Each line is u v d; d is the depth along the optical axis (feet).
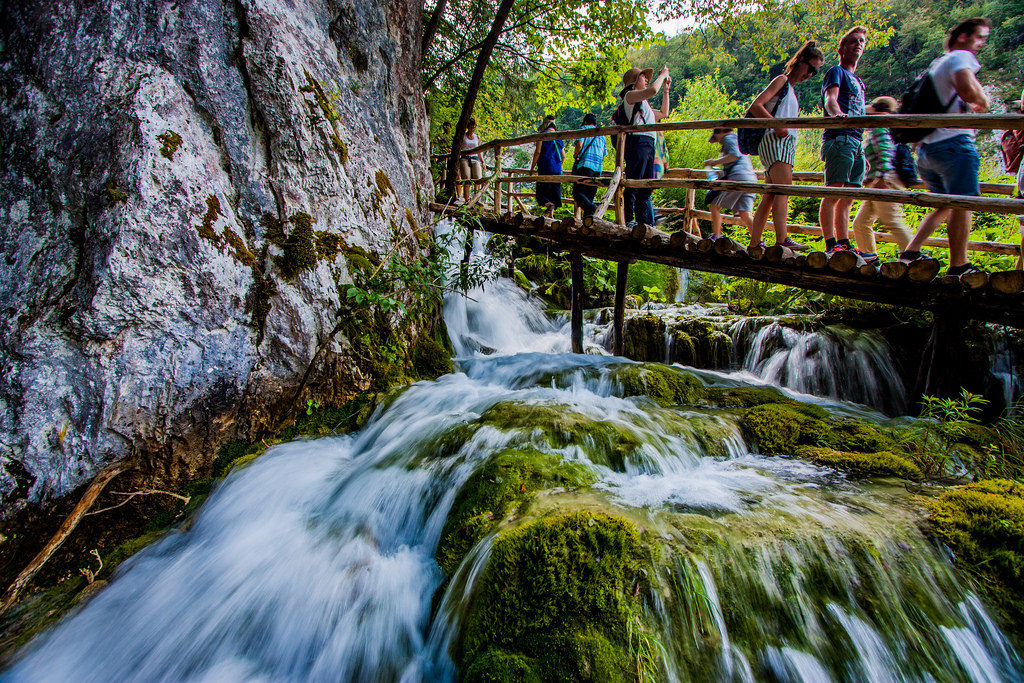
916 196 10.73
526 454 9.12
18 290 9.52
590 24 29.91
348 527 9.07
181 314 10.36
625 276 18.94
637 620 5.76
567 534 6.54
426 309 16.90
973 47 10.85
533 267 32.81
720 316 20.86
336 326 12.96
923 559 6.73
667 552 6.39
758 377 17.81
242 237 11.79
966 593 6.48
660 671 5.47
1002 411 12.97
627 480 8.89
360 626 7.22
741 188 13.64
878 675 5.88
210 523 9.69
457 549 7.72
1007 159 11.84
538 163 22.49
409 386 14.02
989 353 13.61
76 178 10.09
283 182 12.67
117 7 10.82
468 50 32.89
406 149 17.97
